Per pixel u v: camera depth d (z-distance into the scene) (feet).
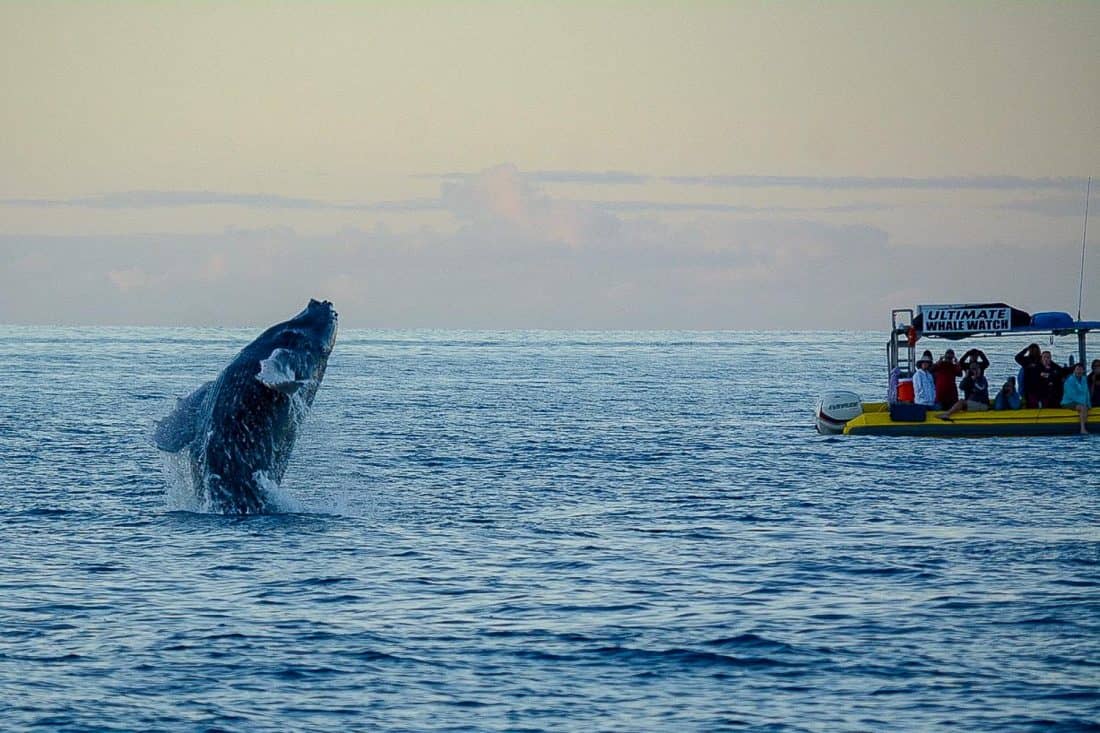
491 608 227.20
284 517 310.04
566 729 169.58
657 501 351.25
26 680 186.29
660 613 223.71
